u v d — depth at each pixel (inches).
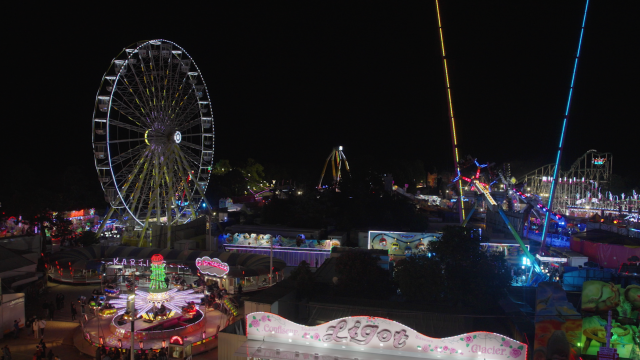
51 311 1424.7
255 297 1222.9
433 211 4180.6
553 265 1646.2
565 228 2465.6
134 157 2337.6
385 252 1846.7
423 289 1232.2
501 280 1232.8
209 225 2303.2
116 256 2042.3
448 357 906.1
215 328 1331.2
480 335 898.7
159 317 1315.2
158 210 2405.3
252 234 2305.6
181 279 1758.1
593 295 983.6
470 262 1235.2
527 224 2244.1
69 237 2445.9
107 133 2089.1
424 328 1107.9
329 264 1609.3
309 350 949.2
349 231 2593.5
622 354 948.6
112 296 1556.3
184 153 2628.0
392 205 2913.4
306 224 2620.6
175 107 2460.6
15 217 2399.1
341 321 962.7
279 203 2859.3
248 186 5423.2
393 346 931.3
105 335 1248.2
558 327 940.0
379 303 1192.8
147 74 2330.2
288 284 1359.5
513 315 1067.9
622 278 1159.0
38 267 1995.6
